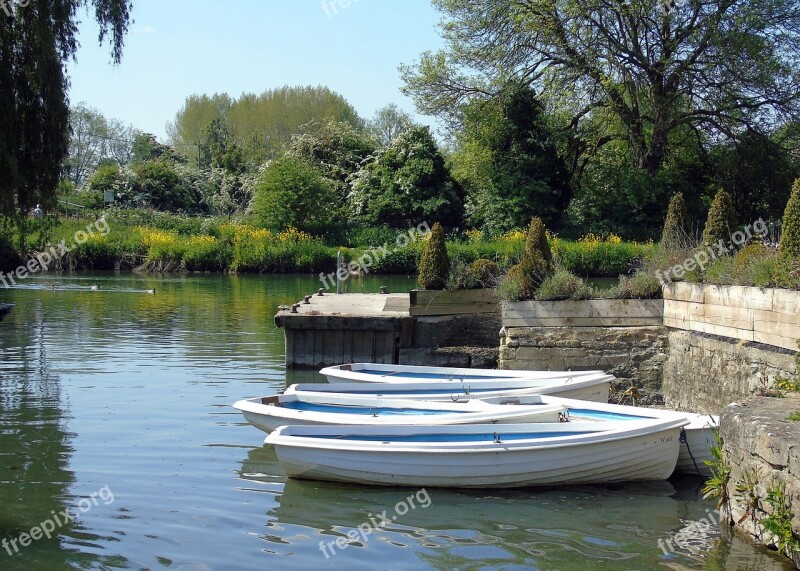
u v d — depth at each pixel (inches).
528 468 327.6
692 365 430.3
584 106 1408.7
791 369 328.2
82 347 669.9
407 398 408.8
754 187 1328.7
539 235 539.5
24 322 821.9
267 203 1632.6
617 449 330.0
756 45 1218.6
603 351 481.4
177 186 1985.7
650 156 1397.6
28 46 601.9
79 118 2834.6
